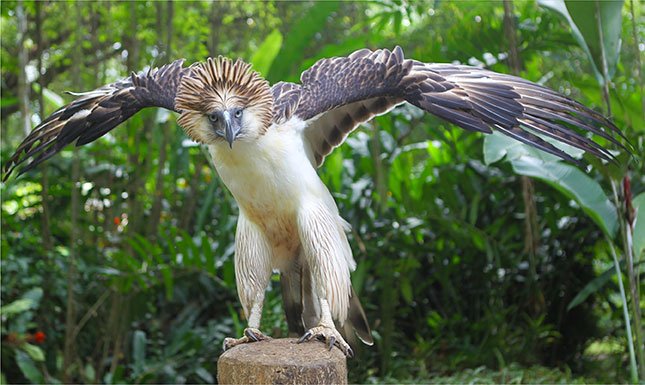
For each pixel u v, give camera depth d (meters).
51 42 8.75
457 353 6.50
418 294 7.34
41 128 3.67
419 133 7.89
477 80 3.14
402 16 6.32
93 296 7.14
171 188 7.66
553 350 7.14
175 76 3.40
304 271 3.45
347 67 3.29
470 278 7.17
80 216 7.37
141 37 7.82
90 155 7.34
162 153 6.83
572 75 5.96
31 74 9.09
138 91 3.40
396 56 3.22
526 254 6.86
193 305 7.11
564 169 5.18
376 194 6.90
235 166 3.09
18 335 6.20
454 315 6.65
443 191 6.73
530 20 6.46
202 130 2.97
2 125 9.03
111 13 7.64
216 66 2.95
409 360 6.51
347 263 3.25
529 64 6.51
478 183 6.69
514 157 4.56
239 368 2.72
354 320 3.43
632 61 7.27
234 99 2.91
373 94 3.21
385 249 6.60
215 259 6.30
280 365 2.68
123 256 6.00
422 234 6.84
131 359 7.04
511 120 3.00
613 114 5.81
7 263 6.57
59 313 7.16
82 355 7.01
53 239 7.32
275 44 6.18
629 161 5.02
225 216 6.45
